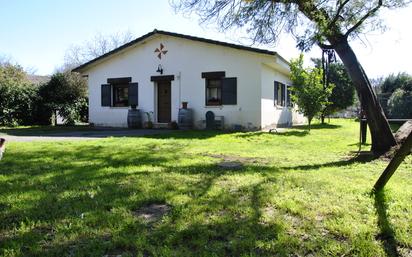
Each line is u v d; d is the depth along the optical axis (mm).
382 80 28531
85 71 19594
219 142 10422
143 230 3068
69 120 21844
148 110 18031
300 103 15922
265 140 11266
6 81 20828
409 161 6551
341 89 24234
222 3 8773
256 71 15766
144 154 7543
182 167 5934
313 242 2832
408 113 19953
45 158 6898
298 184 4645
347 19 7379
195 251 2682
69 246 2775
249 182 4773
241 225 3170
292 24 7844
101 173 5387
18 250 2668
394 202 3861
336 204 3783
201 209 3602
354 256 2615
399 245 2816
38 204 3773
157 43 17672
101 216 3396
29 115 20969
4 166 6008
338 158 7375
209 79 16812
